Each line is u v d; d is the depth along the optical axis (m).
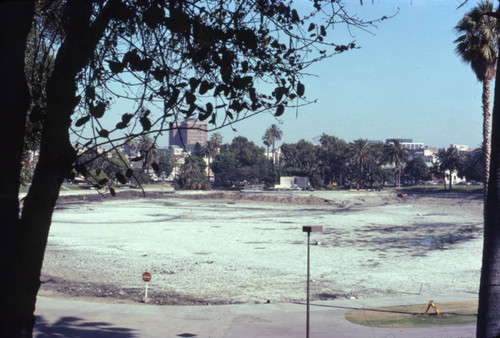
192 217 87.50
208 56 5.90
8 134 3.64
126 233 61.94
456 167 178.75
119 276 34.06
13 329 3.85
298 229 68.75
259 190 177.75
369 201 137.00
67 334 18.06
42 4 5.27
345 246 51.84
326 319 20.97
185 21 5.20
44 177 4.46
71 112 4.62
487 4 33.56
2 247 3.72
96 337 17.67
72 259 40.78
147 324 19.84
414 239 57.75
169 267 38.34
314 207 118.06
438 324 19.80
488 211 6.41
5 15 3.38
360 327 19.42
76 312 21.75
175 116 5.33
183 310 22.61
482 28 33.50
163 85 5.45
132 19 5.55
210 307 23.34
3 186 3.68
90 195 131.00
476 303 24.22
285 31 6.21
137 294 27.33
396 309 22.95
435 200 132.38
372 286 31.09
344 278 34.06
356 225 74.44
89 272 35.22
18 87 3.69
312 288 30.22
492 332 6.27
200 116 5.39
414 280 33.34
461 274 35.78
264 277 34.28
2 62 3.44
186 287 30.27
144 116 5.15
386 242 55.00
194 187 175.75
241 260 42.47
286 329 19.23
